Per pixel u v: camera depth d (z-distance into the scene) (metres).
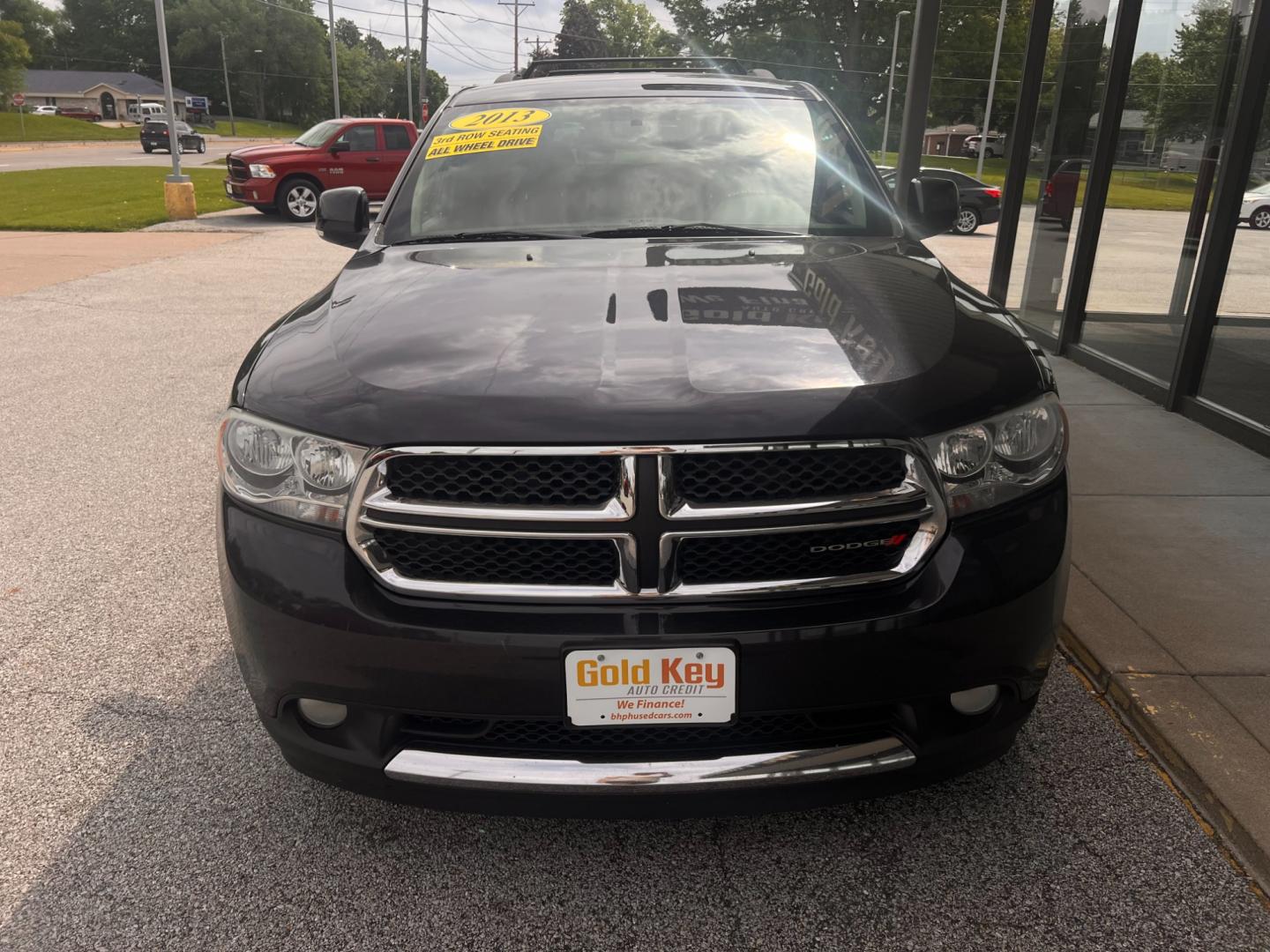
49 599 3.23
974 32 49.56
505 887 1.95
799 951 1.78
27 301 8.64
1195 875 1.95
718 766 1.71
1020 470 1.83
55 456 4.67
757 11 51.84
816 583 1.70
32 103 114.69
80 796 2.25
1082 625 2.80
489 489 1.68
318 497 1.76
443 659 1.68
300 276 10.16
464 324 2.00
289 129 119.12
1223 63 4.97
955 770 1.86
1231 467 4.20
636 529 1.65
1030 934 1.81
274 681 1.81
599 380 1.74
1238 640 2.72
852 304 2.08
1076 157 6.45
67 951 1.80
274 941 1.82
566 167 2.98
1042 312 6.92
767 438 1.65
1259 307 4.48
